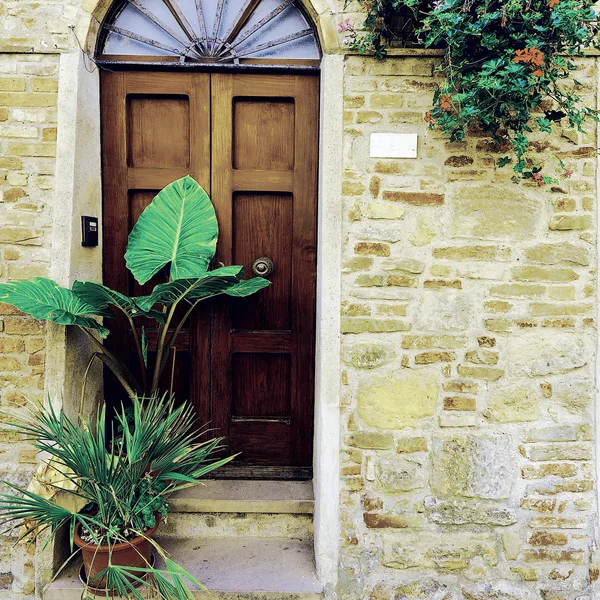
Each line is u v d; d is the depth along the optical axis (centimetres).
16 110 233
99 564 208
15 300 206
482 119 209
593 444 231
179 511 248
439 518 232
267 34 253
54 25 233
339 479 232
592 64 226
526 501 231
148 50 253
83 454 199
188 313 241
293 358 263
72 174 233
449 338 231
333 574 230
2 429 235
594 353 230
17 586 233
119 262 259
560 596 229
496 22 192
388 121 229
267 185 257
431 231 231
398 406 232
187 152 258
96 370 256
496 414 231
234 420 266
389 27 224
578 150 228
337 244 230
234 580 226
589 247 229
